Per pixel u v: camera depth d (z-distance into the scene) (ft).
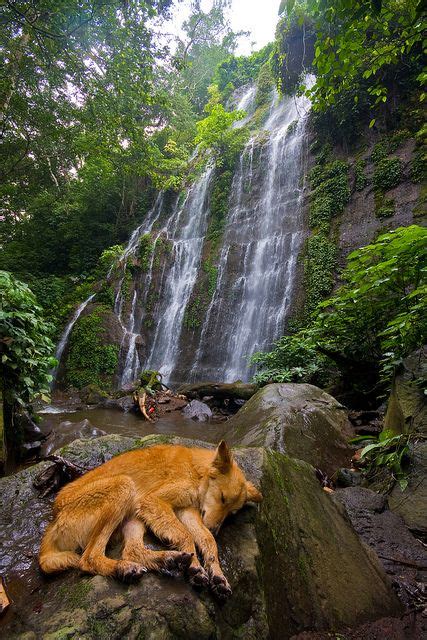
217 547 6.54
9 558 7.27
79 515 6.65
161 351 56.49
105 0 34.17
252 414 21.40
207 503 7.07
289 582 7.17
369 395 26.17
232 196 67.15
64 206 84.99
